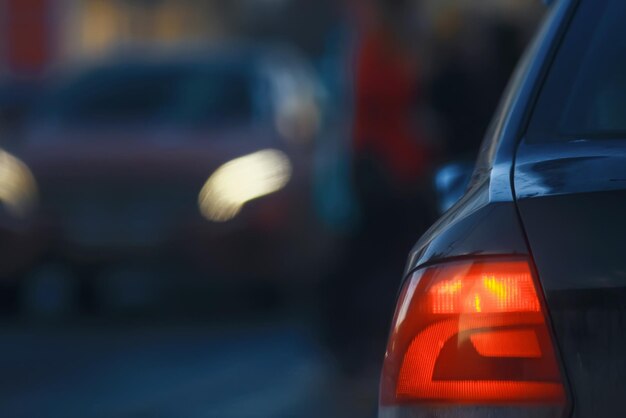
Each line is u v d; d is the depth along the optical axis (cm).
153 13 5372
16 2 3622
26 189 1625
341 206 1222
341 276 1191
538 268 424
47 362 1363
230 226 1597
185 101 1723
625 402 410
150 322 1617
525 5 1152
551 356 418
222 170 1608
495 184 452
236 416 1098
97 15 4934
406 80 1194
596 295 415
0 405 1152
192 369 1309
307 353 1374
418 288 441
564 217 427
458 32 1160
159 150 1631
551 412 415
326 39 1320
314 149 1706
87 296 1716
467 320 429
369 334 1184
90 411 1126
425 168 1180
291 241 1616
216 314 1670
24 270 1630
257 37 5500
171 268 1609
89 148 1648
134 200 1614
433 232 457
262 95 1730
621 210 422
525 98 496
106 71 1798
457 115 1160
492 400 421
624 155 446
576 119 482
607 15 509
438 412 429
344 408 1123
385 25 1201
